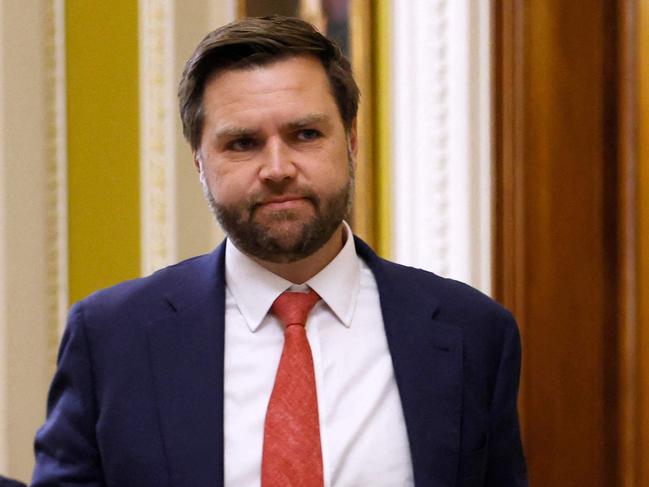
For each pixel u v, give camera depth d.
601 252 3.98
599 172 3.96
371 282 2.79
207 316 2.62
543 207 3.91
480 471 2.62
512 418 2.72
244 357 2.61
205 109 2.56
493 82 3.90
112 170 5.47
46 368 5.46
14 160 5.33
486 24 3.92
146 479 2.47
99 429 2.53
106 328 2.62
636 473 3.91
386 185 4.38
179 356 2.57
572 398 3.98
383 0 4.38
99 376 2.58
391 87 4.32
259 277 2.66
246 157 2.51
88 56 5.47
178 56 5.31
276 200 2.48
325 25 4.68
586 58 3.93
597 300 3.98
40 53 5.40
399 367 2.61
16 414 5.34
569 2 3.90
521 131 3.88
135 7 5.43
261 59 2.51
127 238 5.46
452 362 2.64
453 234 4.02
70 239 5.50
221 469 2.46
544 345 3.93
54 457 2.55
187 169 5.37
